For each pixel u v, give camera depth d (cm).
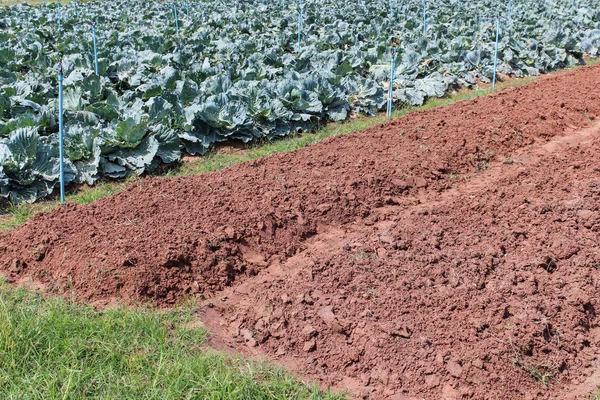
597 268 651
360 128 1118
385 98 1268
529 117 1127
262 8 2492
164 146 945
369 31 1881
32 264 648
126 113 982
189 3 2783
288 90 1134
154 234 662
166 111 987
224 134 1009
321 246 710
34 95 1046
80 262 628
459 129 1057
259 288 622
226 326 575
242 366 515
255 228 704
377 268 634
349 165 884
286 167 874
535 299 589
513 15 2403
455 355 520
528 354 530
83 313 571
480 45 1677
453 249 672
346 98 1205
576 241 694
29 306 581
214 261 650
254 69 1309
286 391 491
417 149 958
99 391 479
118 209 727
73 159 870
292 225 729
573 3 2800
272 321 567
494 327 550
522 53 1691
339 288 607
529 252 674
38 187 823
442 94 1367
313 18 2147
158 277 614
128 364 502
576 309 583
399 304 577
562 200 798
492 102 1224
